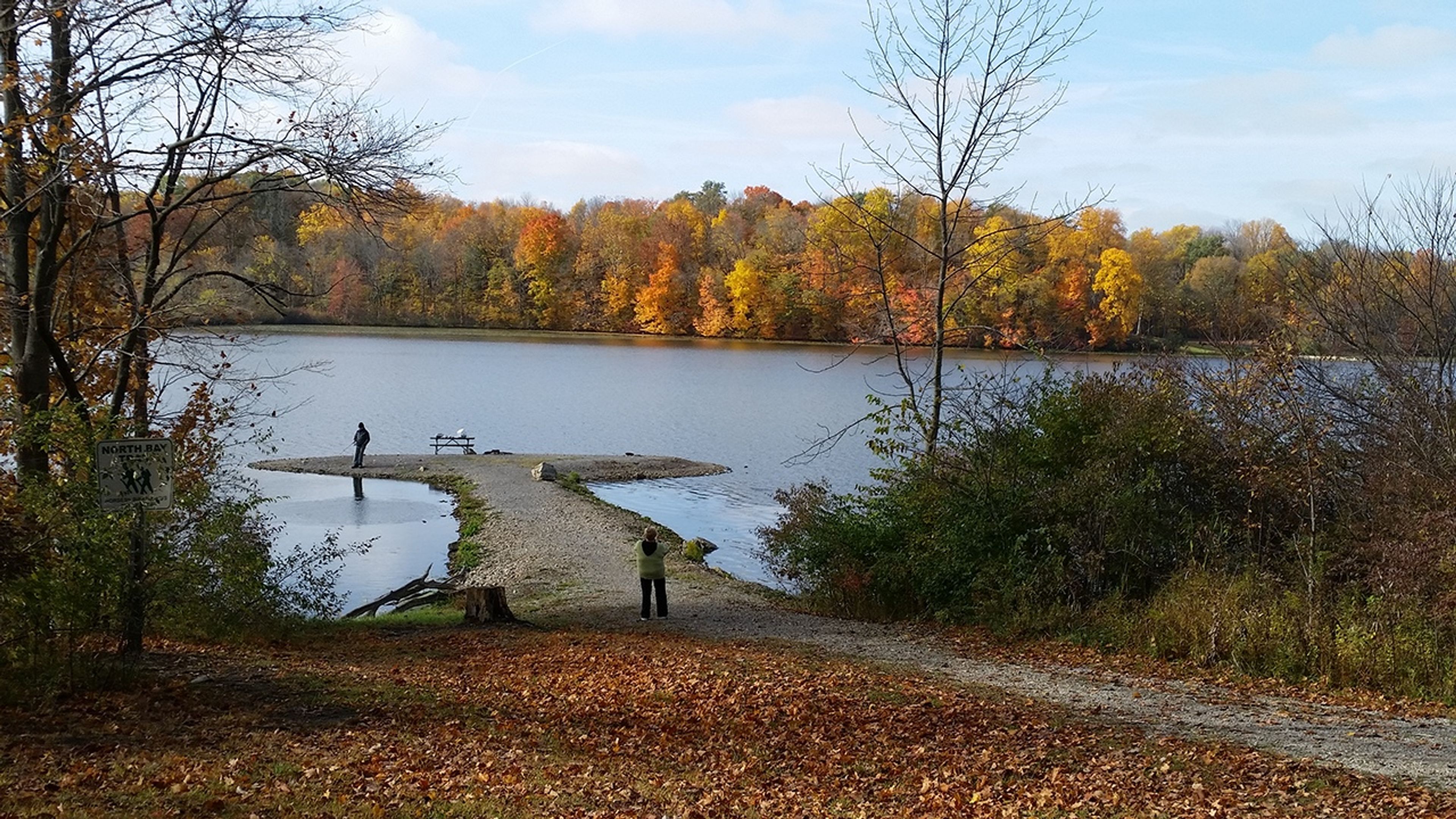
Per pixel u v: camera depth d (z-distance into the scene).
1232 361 17.34
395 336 106.75
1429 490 14.35
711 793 8.33
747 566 27.03
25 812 6.57
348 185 14.29
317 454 45.91
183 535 12.97
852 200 22.66
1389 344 16.83
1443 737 10.13
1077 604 16.30
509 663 13.98
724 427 57.09
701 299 101.12
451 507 34.91
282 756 8.51
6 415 14.05
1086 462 17.53
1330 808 7.72
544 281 109.50
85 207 14.25
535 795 7.89
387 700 10.98
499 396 68.12
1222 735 10.18
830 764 9.32
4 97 13.94
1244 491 16.53
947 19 21.48
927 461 19.28
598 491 38.81
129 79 13.95
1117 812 7.79
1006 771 8.94
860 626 17.61
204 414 16.22
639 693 11.97
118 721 9.27
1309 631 13.28
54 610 10.16
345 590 23.97
